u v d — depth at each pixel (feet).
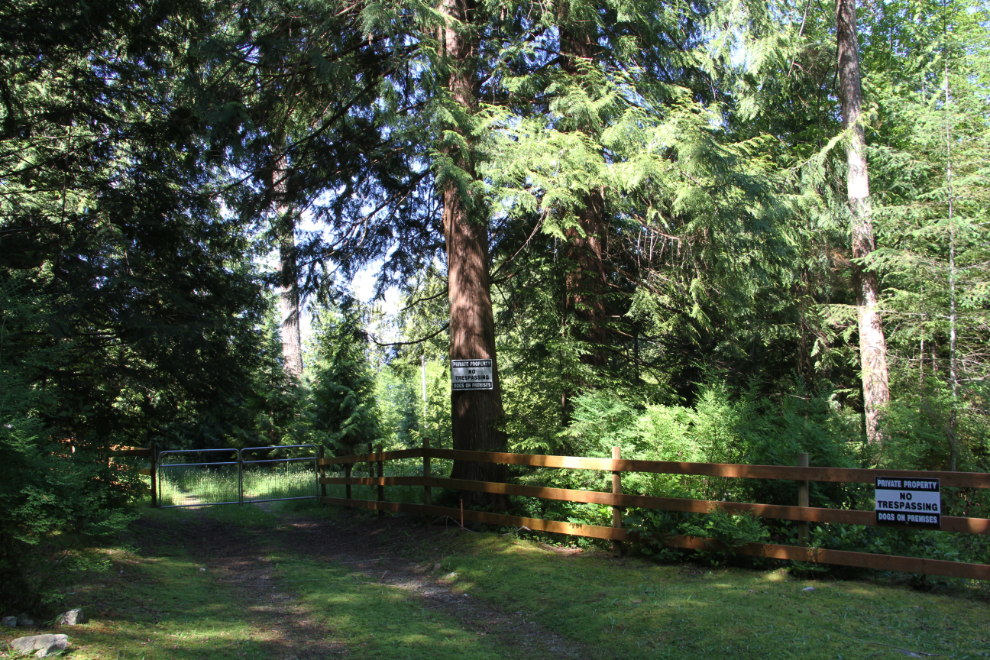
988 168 36.40
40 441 16.49
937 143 38.63
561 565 22.81
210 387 37.58
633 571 21.89
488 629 17.88
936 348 43.27
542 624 17.87
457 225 34.01
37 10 31.09
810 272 47.01
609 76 33.40
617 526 23.89
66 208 37.24
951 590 18.33
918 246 42.45
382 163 39.32
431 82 29.25
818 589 18.52
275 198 38.27
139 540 29.55
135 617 17.13
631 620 16.89
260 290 41.75
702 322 36.22
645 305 37.11
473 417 32.73
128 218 34.83
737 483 23.94
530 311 39.93
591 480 27.37
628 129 29.81
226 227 40.45
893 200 47.50
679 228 34.27
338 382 65.16
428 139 30.01
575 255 38.32
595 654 15.55
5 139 33.91
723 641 14.97
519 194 29.30
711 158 29.48
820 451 23.09
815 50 46.50
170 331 32.78
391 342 46.11
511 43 33.96
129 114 39.04
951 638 14.66
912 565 18.04
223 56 30.99
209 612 18.81
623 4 31.96
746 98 42.45
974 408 33.91
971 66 46.29
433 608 20.04
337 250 41.50
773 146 45.01
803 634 15.02
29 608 15.71
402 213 42.39
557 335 37.11
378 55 34.83
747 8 38.42
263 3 31.50
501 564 23.50
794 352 50.60
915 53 54.54
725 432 24.99
